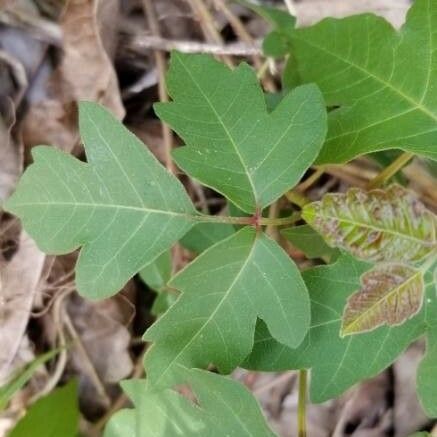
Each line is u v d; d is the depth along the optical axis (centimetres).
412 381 41
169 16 41
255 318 29
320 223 29
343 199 29
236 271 29
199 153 29
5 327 41
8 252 41
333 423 42
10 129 40
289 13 40
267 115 29
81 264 30
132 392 33
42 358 41
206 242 38
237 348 29
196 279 29
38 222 30
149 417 33
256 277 29
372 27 31
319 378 31
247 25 42
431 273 30
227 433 31
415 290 30
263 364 31
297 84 35
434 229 29
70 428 40
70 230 30
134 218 30
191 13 41
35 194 30
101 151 30
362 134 31
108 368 43
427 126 30
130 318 43
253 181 30
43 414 39
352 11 40
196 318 29
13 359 42
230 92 30
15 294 41
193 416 32
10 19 40
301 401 34
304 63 32
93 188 30
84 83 40
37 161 30
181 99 30
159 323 29
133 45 41
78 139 41
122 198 30
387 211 29
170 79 30
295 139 29
